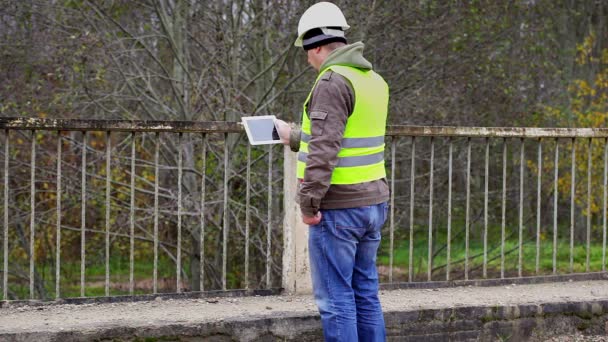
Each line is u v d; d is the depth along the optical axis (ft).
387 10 42.37
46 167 44.19
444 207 51.26
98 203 44.65
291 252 20.74
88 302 19.29
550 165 53.83
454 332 19.12
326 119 14.47
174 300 19.88
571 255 23.62
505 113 48.16
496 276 47.83
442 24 44.42
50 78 40.88
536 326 19.86
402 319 18.70
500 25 47.16
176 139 43.24
